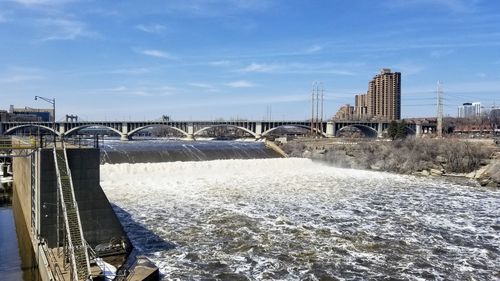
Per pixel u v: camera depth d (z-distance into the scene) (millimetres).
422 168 75625
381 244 33219
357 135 188250
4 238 36750
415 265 29031
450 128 189500
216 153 79750
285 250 31578
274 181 62188
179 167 65375
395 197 52000
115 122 169500
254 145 93500
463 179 69250
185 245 32344
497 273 27797
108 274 24203
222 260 29453
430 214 43156
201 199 48094
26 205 34750
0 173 69188
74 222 25016
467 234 36125
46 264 23344
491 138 101375
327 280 26469
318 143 96812
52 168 25812
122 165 60344
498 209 45844
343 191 55344
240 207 44562
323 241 33719
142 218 39531
